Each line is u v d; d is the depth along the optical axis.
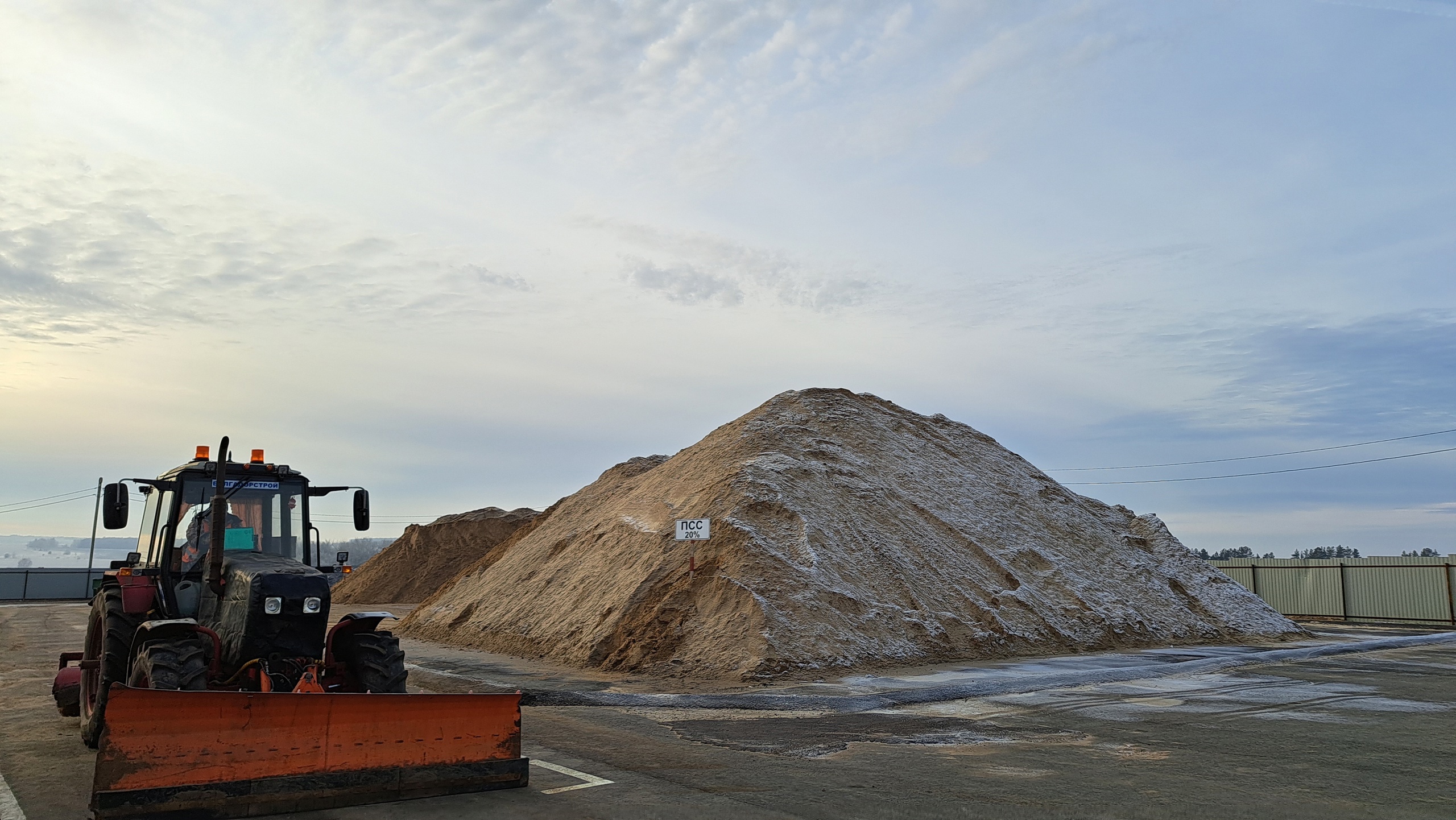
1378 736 10.61
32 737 10.02
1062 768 8.70
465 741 7.47
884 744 9.94
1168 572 27.11
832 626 17.06
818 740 10.10
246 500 9.93
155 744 6.19
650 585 18.70
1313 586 37.47
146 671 7.70
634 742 9.91
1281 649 21.88
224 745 6.43
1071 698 13.57
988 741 10.16
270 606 8.15
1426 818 7.02
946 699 13.33
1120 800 7.45
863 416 27.86
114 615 9.07
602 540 23.12
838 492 22.02
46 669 16.83
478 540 54.38
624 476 30.50
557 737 10.18
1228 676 16.55
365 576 53.69
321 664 8.45
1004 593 20.97
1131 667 17.31
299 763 6.69
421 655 20.09
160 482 9.95
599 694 13.39
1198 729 11.00
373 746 7.03
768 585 17.50
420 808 6.90
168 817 6.12
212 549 8.63
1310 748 9.85
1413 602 34.44
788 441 24.41
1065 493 29.67
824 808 7.04
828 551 19.31
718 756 9.16
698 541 19.50
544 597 22.48
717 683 14.90
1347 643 24.23
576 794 7.42
